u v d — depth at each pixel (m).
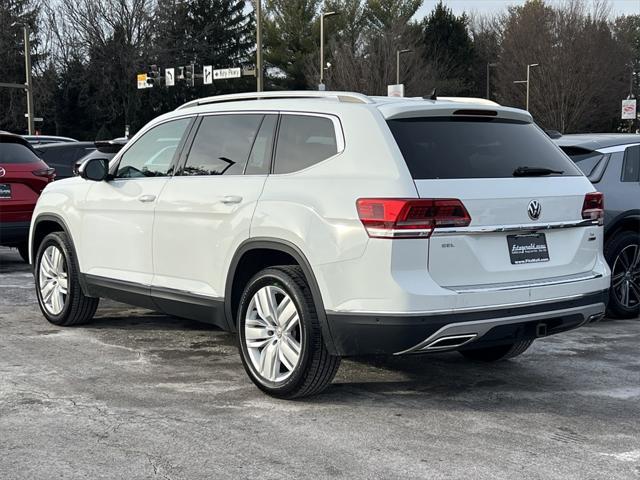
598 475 3.84
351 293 4.43
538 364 5.96
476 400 5.04
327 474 3.82
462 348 4.60
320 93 5.15
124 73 55.31
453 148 4.69
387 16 61.94
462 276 4.46
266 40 64.25
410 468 3.90
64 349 6.21
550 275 4.84
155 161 6.01
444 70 60.44
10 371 5.57
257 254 5.09
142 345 6.37
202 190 5.42
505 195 4.60
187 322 7.24
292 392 4.84
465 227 4.43
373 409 4.82
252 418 4.62
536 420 4.65
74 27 54.75
